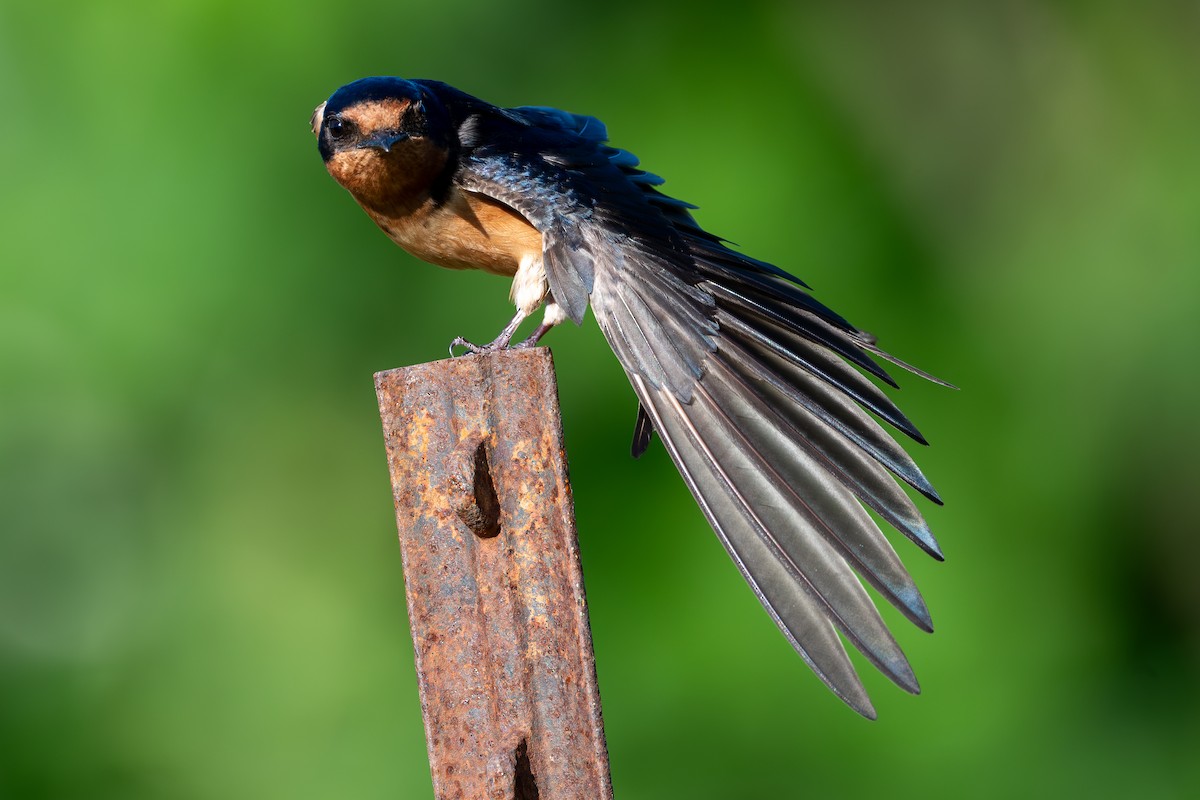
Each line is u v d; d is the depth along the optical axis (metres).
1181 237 14.87
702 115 13.84
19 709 14.23
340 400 13.76
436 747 5.32
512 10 13.89
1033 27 17.03
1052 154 16.58
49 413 13.38
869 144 14.94
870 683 12.38
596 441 12.73
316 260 13.28
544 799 5.27
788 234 13.42
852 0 16.06
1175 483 13.84
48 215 13.02
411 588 5.38
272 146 13.15
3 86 13.04
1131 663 13.34
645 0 14.19
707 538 12.38
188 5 13.08
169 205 13.04
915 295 13.45
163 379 13.24
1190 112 16.38
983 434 13.29
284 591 14.59
